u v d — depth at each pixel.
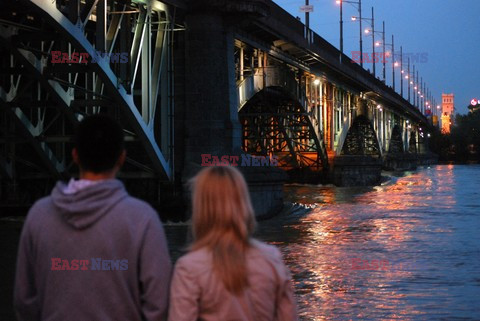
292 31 44.50
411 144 174.00
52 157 28.86
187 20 31.41
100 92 27.98
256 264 3.54
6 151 29.78
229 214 3.56
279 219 33.03
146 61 27.66
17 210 30.17
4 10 21.98
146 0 26.75
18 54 23.48
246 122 57.22
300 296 14.20
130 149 31.00
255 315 3.51
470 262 18.98
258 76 42.88
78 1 21.50
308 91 59.09
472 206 41.03
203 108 31.12
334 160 66.69
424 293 14.56
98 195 3.64
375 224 30.50
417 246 22.67
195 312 3.48
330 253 20.98
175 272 3.58
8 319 11.41
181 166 30.88
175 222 29.73
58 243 3.62
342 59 63.59
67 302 3.59
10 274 16.19
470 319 12.16
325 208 39.91
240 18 32.22
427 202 44.88
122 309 3.62
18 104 25.61
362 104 85.25
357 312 12.67
